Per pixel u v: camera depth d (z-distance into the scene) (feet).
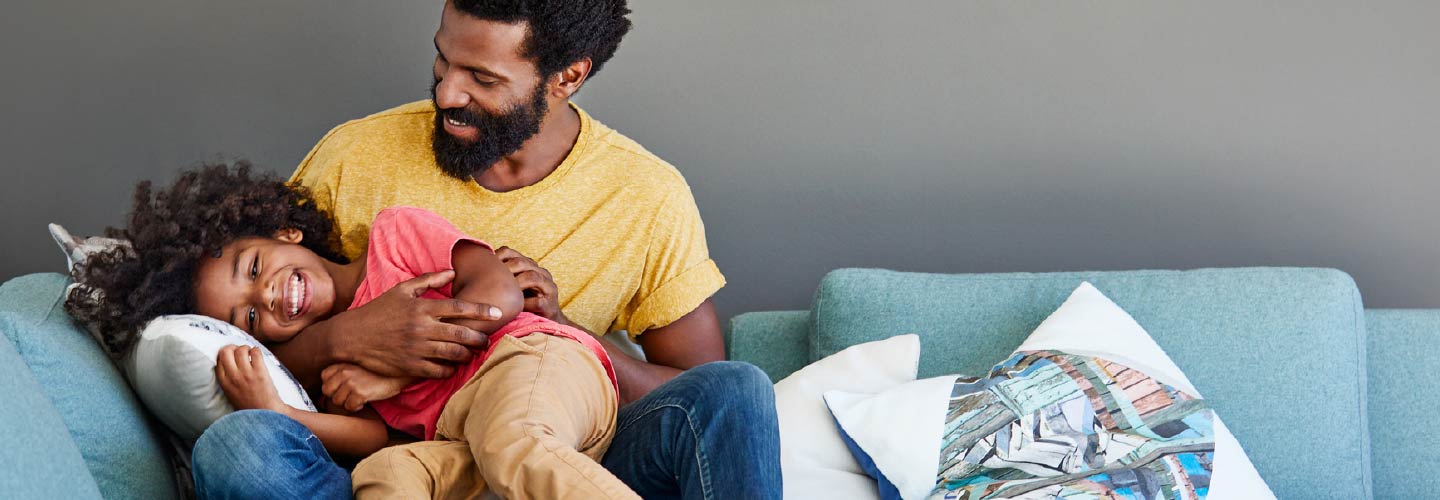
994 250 8.43
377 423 5.62
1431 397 6.69
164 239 5.76
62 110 8.32
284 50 8.29
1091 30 8.21
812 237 8.48
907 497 5.94
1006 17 8.23
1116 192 8.33
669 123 8.40
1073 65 8.25
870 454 6.08
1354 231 8.27
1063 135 8.30
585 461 4.60
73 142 8.34
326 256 6.48
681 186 6.87
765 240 8.50
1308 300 6.64
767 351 7.47
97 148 8.35
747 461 4.99
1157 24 8.19
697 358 6.89
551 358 5.22
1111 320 6.52
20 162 8.37
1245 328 6.62
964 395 6.13
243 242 5.92
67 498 4.51
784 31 8.30
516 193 6.61
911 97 8.32
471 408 5.12
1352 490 6.40
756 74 8.35
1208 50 8.19
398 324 5.48
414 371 5.52
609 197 6.73
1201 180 8.29
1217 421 6.09
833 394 6.31
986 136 8.33
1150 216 8.34
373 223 6.29
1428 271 8.28
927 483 5.92
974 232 8.43
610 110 8.39
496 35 6.08
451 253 5.90
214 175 6.23
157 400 5.46
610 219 6.72
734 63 8.34
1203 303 6.72
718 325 7.04
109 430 5.28
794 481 6.07
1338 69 8.14
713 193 8.46
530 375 5.07
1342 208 8.25
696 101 8.38
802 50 8.32
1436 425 6.64
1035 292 6.98
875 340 6.99
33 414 4.54
